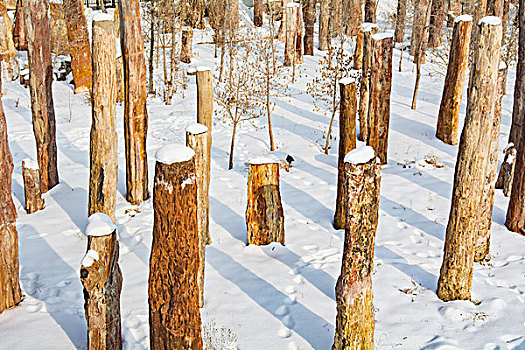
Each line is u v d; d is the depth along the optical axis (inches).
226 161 675.4
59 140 733.9
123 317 310.2
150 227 461.7
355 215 256.2
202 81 454.3
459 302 335.9
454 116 693.9
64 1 967.0
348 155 255.1
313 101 841.5
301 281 366.6
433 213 502.0
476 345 289.0
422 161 640.4
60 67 1030.4
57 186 563.2
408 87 982.4
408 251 420.8
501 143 698.2
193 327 234.2
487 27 313.0
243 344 288.5
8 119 812.6
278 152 709.3
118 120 812.6
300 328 306.7
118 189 555.5
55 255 406.9
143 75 506.6
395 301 339.3
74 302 331.9
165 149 220.2
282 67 1108.5
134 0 487.5
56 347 277.4
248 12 1509.6
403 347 288.0
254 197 423.2
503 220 479.2
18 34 1091.3
